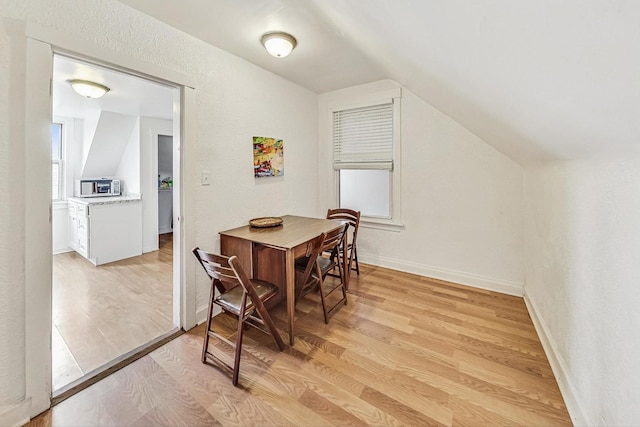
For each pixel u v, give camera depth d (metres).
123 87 2.74
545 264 1.92
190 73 2.04
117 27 1.63
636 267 0.88
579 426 1.26
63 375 1.61
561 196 1.60
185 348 1.88
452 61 1.13
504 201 2.68
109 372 1.63
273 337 1.82
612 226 1.03
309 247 2.10
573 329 1.40
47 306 1.39
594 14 0.45
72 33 1.45
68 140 4.15
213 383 1.56
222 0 1.64
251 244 2.11
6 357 1.28
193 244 2.12
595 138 0.94
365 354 1.81
